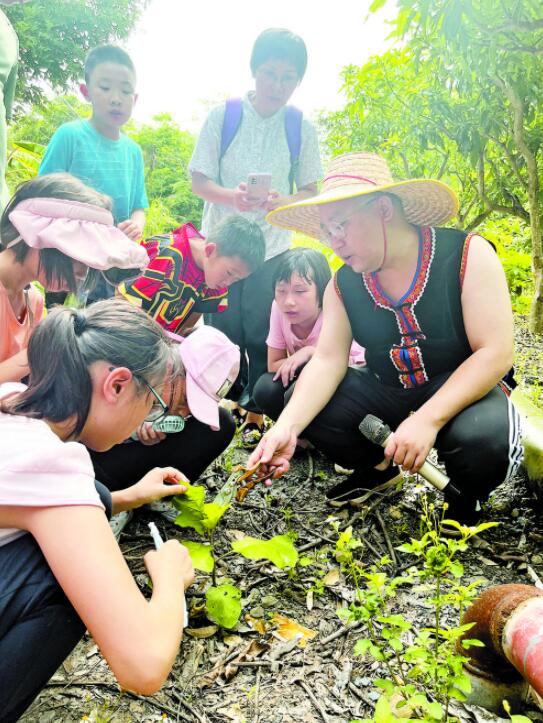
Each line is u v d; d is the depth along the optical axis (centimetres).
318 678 163
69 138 299
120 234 197
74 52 1193
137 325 130
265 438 206
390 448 199
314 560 210
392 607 187
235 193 292
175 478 187
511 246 653
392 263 204
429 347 214
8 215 188
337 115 583
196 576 200
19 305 207
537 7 325
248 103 307
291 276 256
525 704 153
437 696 153
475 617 147
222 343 198
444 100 446
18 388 137
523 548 215
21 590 118
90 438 132
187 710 153
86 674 162
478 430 196
